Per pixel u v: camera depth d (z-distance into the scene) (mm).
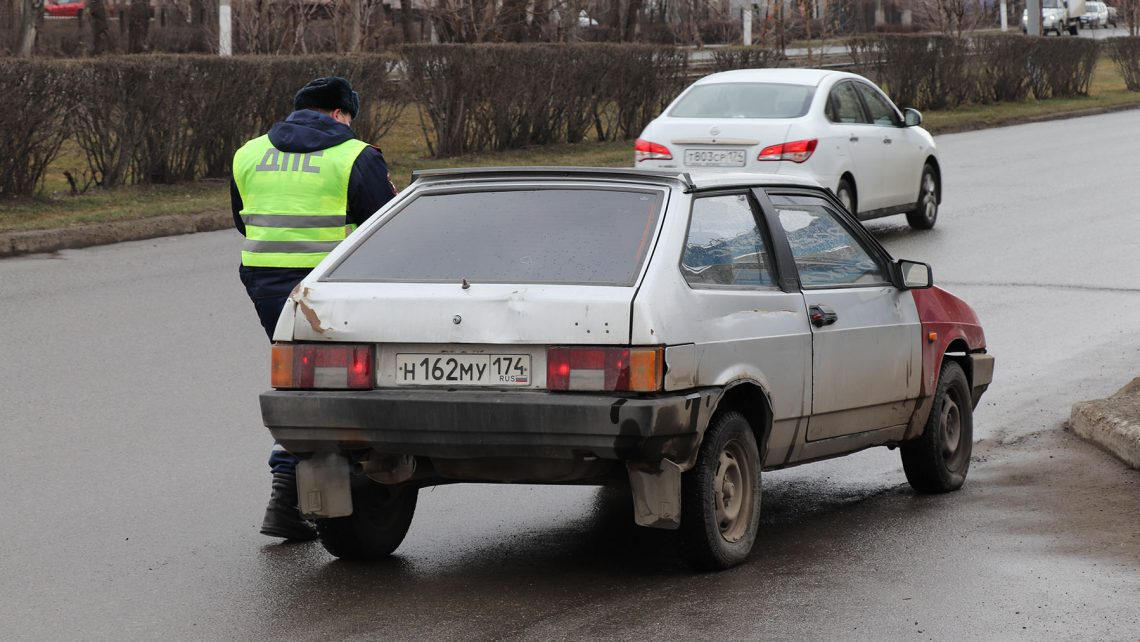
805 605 7777
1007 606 7727
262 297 9555
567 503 10180
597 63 35969
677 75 38156
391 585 8297
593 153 34312
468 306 7832
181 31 56281
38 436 11773
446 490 10578
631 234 8117
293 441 8102
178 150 27594
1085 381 13758
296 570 8633
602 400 7590
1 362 14406
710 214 8531
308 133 9586
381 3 46844
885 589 8055
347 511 8133
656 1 78125
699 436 7934
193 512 9883
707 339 8016
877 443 9812
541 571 8523
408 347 7945
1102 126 46062
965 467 10648
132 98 26562
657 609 7730
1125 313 16953
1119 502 9859
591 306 7688
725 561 8367
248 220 9594
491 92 33594
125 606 7969
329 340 8047
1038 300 17828
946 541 9062
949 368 10500
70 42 54656
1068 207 26312
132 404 12859
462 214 8523
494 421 7688
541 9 49344
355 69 30125
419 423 7801
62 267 20156
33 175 25109
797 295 8961
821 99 21562
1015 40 54438
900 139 23234
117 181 26812
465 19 46969
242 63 28000
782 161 20734
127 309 17203
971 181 30766
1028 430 12156
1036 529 9289
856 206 21875
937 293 10570
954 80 50469
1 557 8875
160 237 23328
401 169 30906
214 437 11836
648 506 7801
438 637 7332
